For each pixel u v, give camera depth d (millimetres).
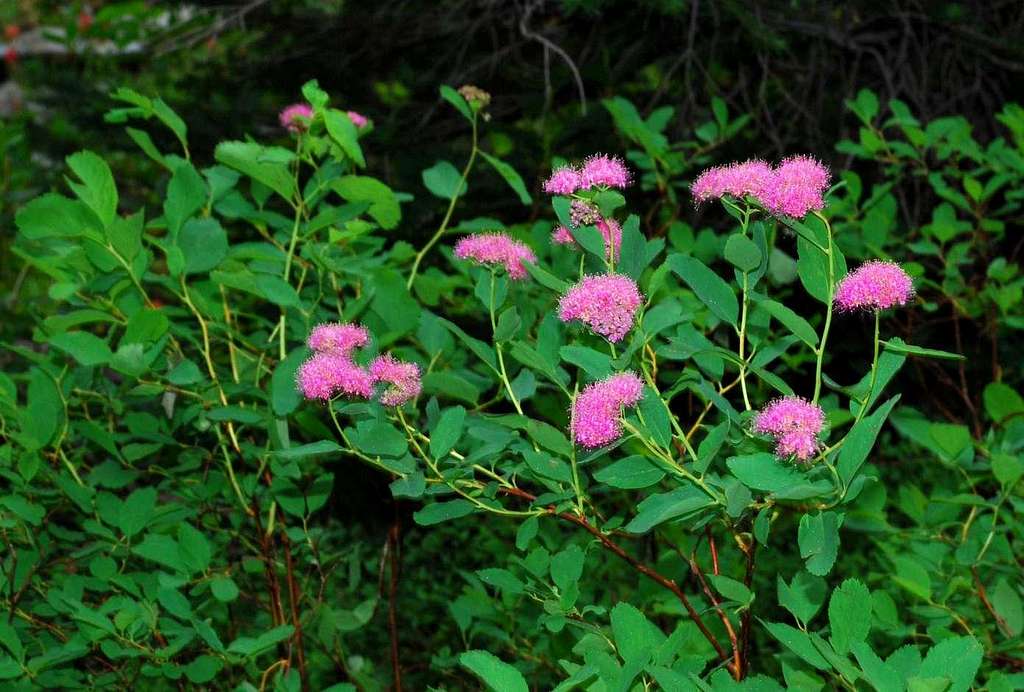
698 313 1468
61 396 1401
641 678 1144
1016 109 1636
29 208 1333
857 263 1664
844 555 1894
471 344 1221
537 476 1216
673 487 1406
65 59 4410
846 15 2309
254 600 1495
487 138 2324
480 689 1457
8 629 1312
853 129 2291
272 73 2521
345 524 2156
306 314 1362
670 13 2039
